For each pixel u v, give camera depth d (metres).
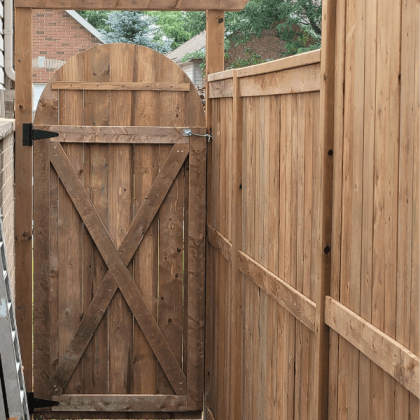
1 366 2.71
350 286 2.11
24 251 4.77
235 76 3.72
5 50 5.87
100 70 4.72
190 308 4.92
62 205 4.78
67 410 4.91
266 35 18.42
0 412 2.55
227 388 4.16
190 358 4.96
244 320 3.72
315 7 17.33
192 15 22.27
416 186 1.62
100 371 4.94
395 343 1.74
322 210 2.30
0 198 3.69
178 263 4.92
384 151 1.82
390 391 1.81
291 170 2.78
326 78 2.25
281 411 2.97
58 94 4.71
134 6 4.62
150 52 4.75
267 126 3.17
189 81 4.79
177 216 4.88
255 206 3.43
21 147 4.69
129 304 4.88
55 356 4.87
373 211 1.91
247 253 3.62
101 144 4.77
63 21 22.41
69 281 4.83
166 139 4.77
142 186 4.82
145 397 4.96
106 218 4.82
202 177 4.82
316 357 2.40
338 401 2.24
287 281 2.85
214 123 4.62
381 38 1.83
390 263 1.79
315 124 2.47
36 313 4.81
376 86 1.87
